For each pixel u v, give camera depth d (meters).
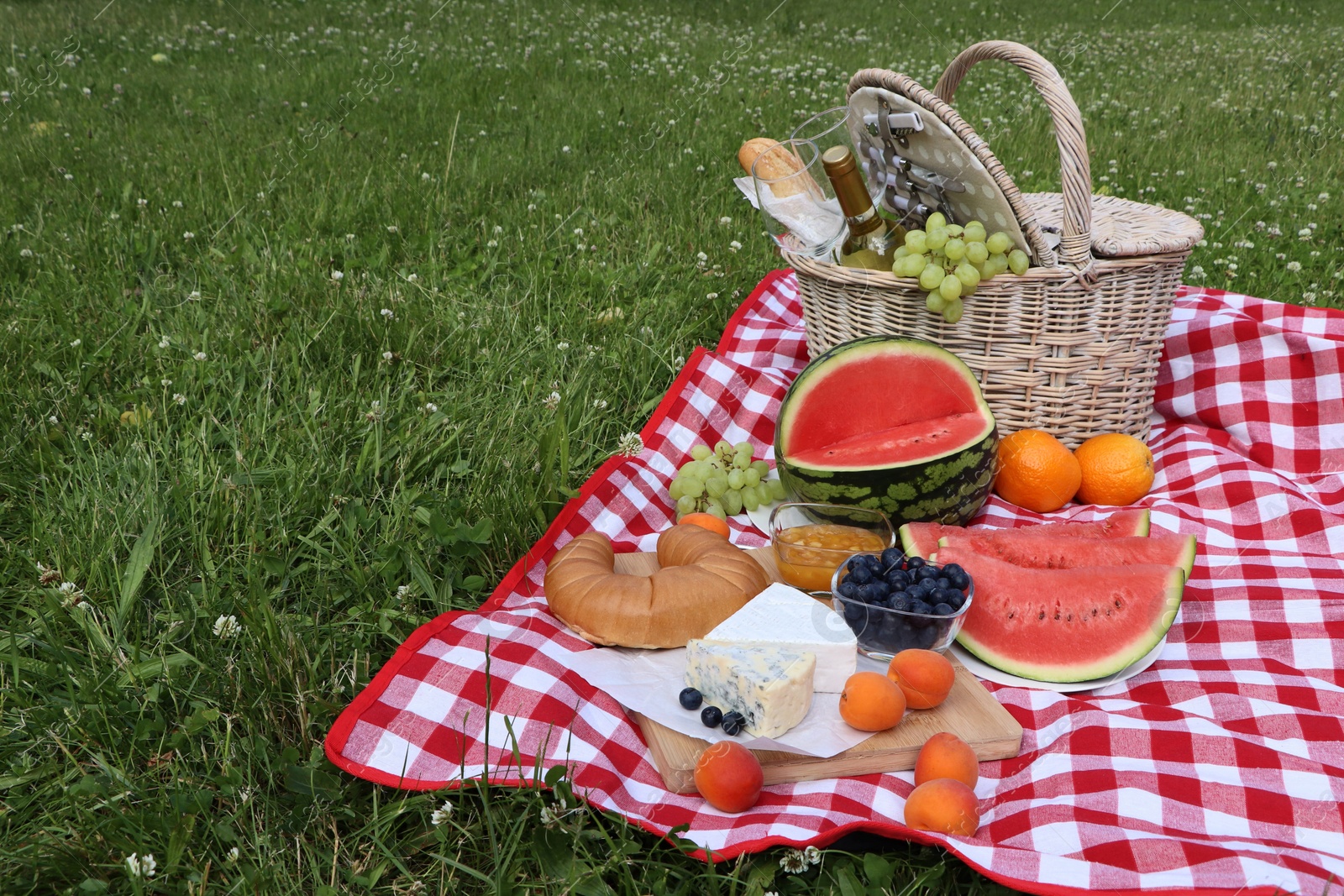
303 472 1.50
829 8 6.16
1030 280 1.51
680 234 2.25
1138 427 1.65
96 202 2.33
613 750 1.24
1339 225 2.35
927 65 4.34
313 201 2.36
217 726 1.24
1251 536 1.53
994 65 4.40
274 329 1.83
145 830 1.15
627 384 1.77
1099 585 1.33
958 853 1.12
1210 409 1.70
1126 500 1.58
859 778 1.23
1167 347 1.74
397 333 1.81
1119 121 3.38
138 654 1.27
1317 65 4.41
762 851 1.15
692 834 1.16
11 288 1.91
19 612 1.35
